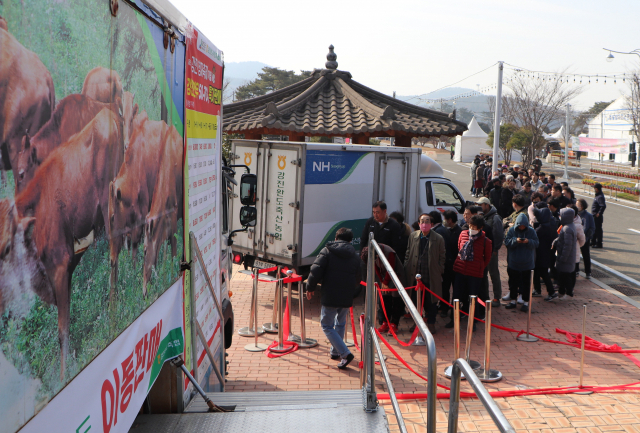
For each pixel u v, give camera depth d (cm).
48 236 160
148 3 255
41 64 154
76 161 179
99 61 197
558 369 659
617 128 5288
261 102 1327
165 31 285
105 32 203
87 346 189
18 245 143
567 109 3959
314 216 906
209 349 401
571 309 916
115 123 215
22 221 145
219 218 450
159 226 278
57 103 165
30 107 148
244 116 1246
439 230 839
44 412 158
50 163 161
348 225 960
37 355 154
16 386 143
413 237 778
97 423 197
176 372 330
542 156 5700
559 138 6253
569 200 1205
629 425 507
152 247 267
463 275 778
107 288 208
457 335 563
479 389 151
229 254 561
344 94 1275
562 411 536
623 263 1326
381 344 745
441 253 763
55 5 162
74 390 178
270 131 1167
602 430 498
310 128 1132
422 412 532
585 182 3334
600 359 693
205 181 393
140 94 246
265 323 819
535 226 951
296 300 940
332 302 648
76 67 178
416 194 1071
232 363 667
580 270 1245
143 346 253
